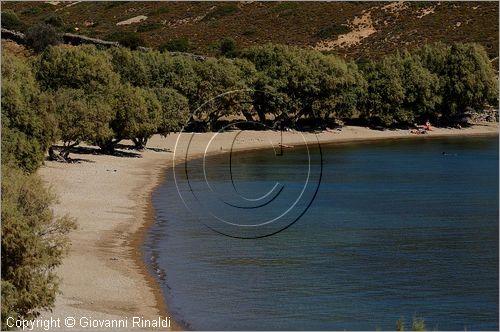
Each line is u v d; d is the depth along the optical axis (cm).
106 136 7200
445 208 5584
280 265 3797
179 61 10181
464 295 3325
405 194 6206
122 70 9869
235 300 3195
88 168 6938
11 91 5441
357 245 4291
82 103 7000
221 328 2869
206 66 10219
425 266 3831
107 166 7206
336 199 5931
